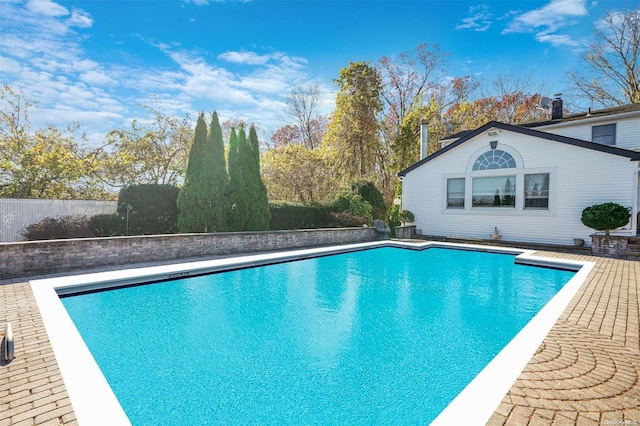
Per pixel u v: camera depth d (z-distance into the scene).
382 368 4.41
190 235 10.70
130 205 12.58
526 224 14.06
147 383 4.04
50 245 8.15
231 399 3.73
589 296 6.28
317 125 32.56
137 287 7.77
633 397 3.04
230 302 7.10
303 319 6.20
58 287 6.72
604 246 11.35
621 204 11.97
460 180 15.88
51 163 15.67
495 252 12.45
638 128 14.27
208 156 13.22
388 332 5.61
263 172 21.28
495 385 3.24
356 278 9.21
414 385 4.01
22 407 2.86
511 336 5.46
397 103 29.31
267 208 14.72
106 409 2.87
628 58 24.17
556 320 5.03
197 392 3.86
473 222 15.48
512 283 8.66
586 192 12.66
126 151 18.77
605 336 4.44
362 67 24.77
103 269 8.62
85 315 6.19
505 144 14.50
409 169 17.34
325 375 4.24
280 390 3.91
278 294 7.70
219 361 4.59
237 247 11.84
